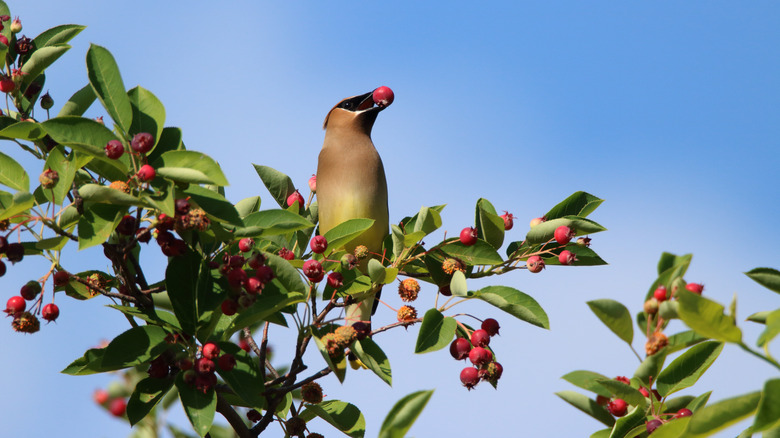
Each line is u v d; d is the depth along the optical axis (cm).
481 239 730
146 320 639
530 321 644
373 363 650
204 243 663
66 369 659
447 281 752
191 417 605
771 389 407
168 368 638
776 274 534
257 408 637
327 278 709
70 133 582
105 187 569
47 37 753
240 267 633
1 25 729
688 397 569
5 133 612
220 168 583
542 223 718
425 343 632
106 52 607
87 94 723
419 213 718
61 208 593
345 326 653
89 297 724
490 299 650
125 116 598
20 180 612
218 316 634
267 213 644
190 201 611
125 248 623
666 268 522
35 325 638
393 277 685
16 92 721
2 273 611
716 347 575
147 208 597
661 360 534
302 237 811
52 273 652
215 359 640
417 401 419
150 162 617
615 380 548
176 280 643
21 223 590
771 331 422
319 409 733
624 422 558
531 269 729
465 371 646
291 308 700
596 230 714
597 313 527
